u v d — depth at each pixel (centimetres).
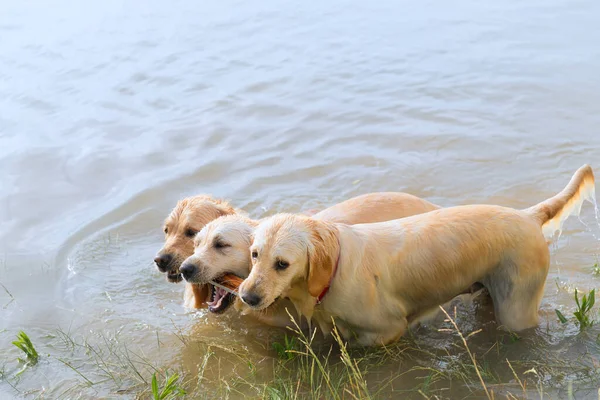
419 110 478
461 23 617
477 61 536
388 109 481
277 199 406
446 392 295
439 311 333
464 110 475
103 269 369
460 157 431
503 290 313
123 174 432
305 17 660
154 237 388
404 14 651
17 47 620
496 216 312
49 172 436
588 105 471
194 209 340
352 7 677
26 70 568
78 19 686
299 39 604
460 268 310
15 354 324
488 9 648
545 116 463
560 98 480
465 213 314
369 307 307
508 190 404
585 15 615
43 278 365
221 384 306
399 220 318
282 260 294
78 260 373
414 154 436
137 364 318
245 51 585
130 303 350
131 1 734
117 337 331
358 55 562
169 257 335
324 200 404
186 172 429
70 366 312
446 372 304
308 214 372
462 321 329
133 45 611
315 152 442
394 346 316
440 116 470
